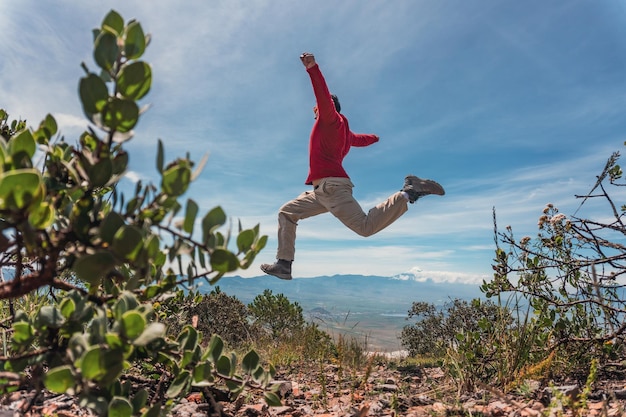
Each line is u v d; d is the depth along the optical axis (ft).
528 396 9.34
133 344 4.65
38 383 5.33
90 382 4.50
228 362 7.05
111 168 4.73
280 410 9.20
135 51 4.80
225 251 5.04
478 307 14.10
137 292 6.17
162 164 4.61
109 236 4.49
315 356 16.67
